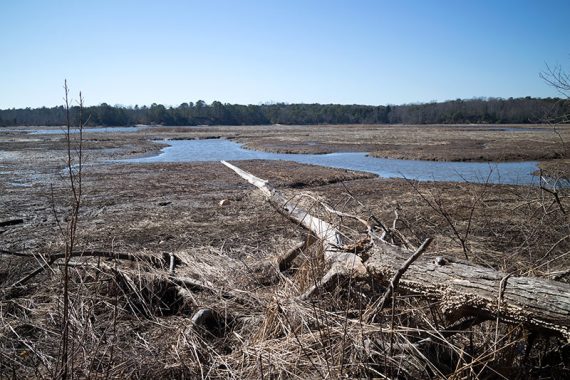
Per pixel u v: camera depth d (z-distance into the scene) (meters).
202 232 8.62
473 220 8.95
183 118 102.88
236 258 5.98
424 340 3.19
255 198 12.27
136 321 4.05
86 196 13.10
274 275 5.05
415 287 3.48
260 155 28.59
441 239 6.39
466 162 22.92
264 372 3.10
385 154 26.66
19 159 24.50
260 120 112.12
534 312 2.86
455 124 87.62
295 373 3.04
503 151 26.28
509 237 6.77
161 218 10.03
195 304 4.23
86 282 4.68
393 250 3.76
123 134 55.62
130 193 13.62
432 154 25.61
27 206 11.58
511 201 11.11
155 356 3.29
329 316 3.52
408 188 13.97
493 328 3.47
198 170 19.55
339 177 16.56
